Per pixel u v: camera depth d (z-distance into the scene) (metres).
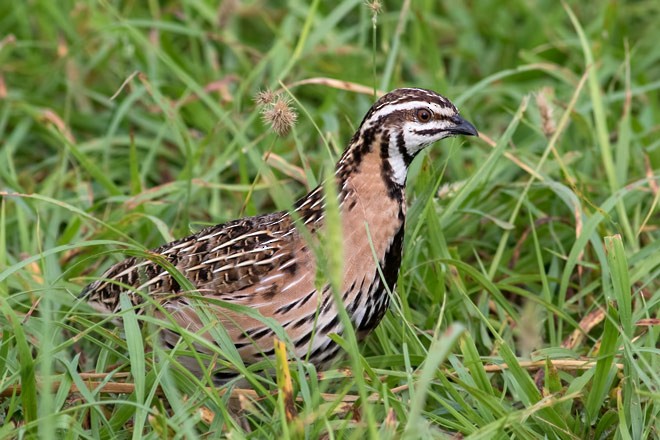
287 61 14.25
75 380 8.45
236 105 12.95
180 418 8.13
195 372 9.45
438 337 10.48
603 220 11.29
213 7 15.34
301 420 7.91
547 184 11.28
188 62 14.72
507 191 11.91
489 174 11.46
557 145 13.02
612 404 9.27
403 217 9.50
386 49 14.21
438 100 9.40
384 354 9.95
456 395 8.73
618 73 13.56
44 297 9.43
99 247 11.41
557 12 15.83
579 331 10.31
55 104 14.28
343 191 9.31
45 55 15.32
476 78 15.36
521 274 11.34
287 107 9.64
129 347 8.44
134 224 11.73
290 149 13.08
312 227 9.18
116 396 9.21
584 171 12.93
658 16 15.76
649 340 9.45
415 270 10.87
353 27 15.43
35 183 13.51
